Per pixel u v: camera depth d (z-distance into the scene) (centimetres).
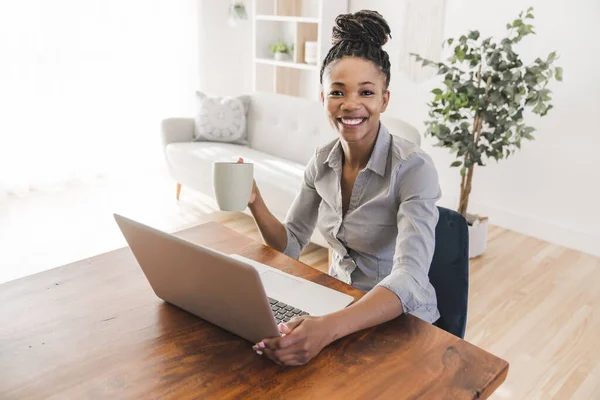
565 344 220
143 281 118
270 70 472
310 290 113
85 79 396
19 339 96
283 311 104
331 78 113
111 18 396
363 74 111
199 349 94
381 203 123
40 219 336
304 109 337
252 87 495
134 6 406
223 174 114
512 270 285
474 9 331
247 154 345
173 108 451
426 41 362
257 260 127
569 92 299
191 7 436
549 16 299
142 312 105
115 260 127
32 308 106
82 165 409
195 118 373
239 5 458
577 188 308
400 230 114
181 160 347
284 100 352
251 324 91
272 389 84
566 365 206
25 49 363
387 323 102
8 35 354
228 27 467
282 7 440
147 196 381
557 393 190
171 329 100
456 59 270
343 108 113
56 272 121
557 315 241
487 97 267
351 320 95
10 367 89
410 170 119
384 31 112
